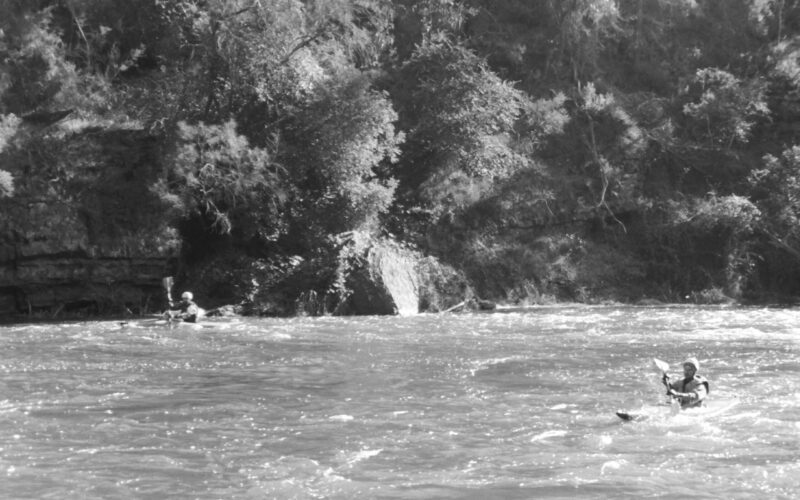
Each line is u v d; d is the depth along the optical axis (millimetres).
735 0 57375
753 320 31797
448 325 30281
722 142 50562
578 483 10672
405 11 52500
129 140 37594
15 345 24312
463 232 44438
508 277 43406
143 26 43625
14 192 34500
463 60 45156
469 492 10359
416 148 45125
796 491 10336
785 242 45531
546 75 54219
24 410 15094
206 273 37938
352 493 10352
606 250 46344
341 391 16938
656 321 31484
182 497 10281
